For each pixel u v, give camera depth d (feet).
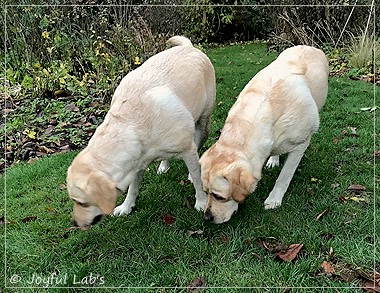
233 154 4.67
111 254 4.90
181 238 4.98
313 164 6.32
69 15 11.21
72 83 9.84
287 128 5.00
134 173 4.71
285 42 14.82
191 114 5.19
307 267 4.43
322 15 14.12
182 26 16.83
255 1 20.24
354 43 12.96
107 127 4.61
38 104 9.32
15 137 8.00
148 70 5.02
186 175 6.29
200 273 4.51
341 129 7.53
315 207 5.39
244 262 4.58
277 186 5.48
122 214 5.53
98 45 10.10
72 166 4.43
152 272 4.60
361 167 6.24
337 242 4.75
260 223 5.13
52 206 5.82
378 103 8.72
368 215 5.17
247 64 14.39
